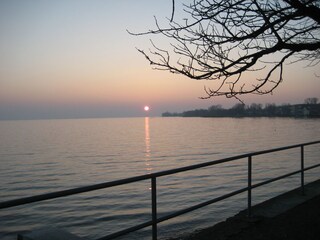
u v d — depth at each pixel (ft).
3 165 140.97
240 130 461.37
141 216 51.19
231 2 12.58
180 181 82.43
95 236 43.78
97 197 65.62
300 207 20.18
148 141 298.35
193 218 43.14
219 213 45.42
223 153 176.24
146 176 11.67
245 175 91.30
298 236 15.60
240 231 16.56
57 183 95.71
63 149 226.38
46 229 8.81
